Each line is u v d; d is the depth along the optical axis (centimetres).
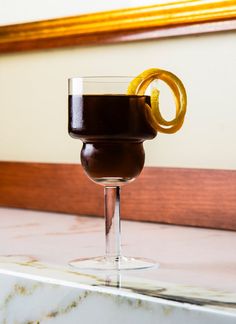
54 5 90
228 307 41
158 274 52
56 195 92
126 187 84
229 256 60
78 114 55
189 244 66
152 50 82
